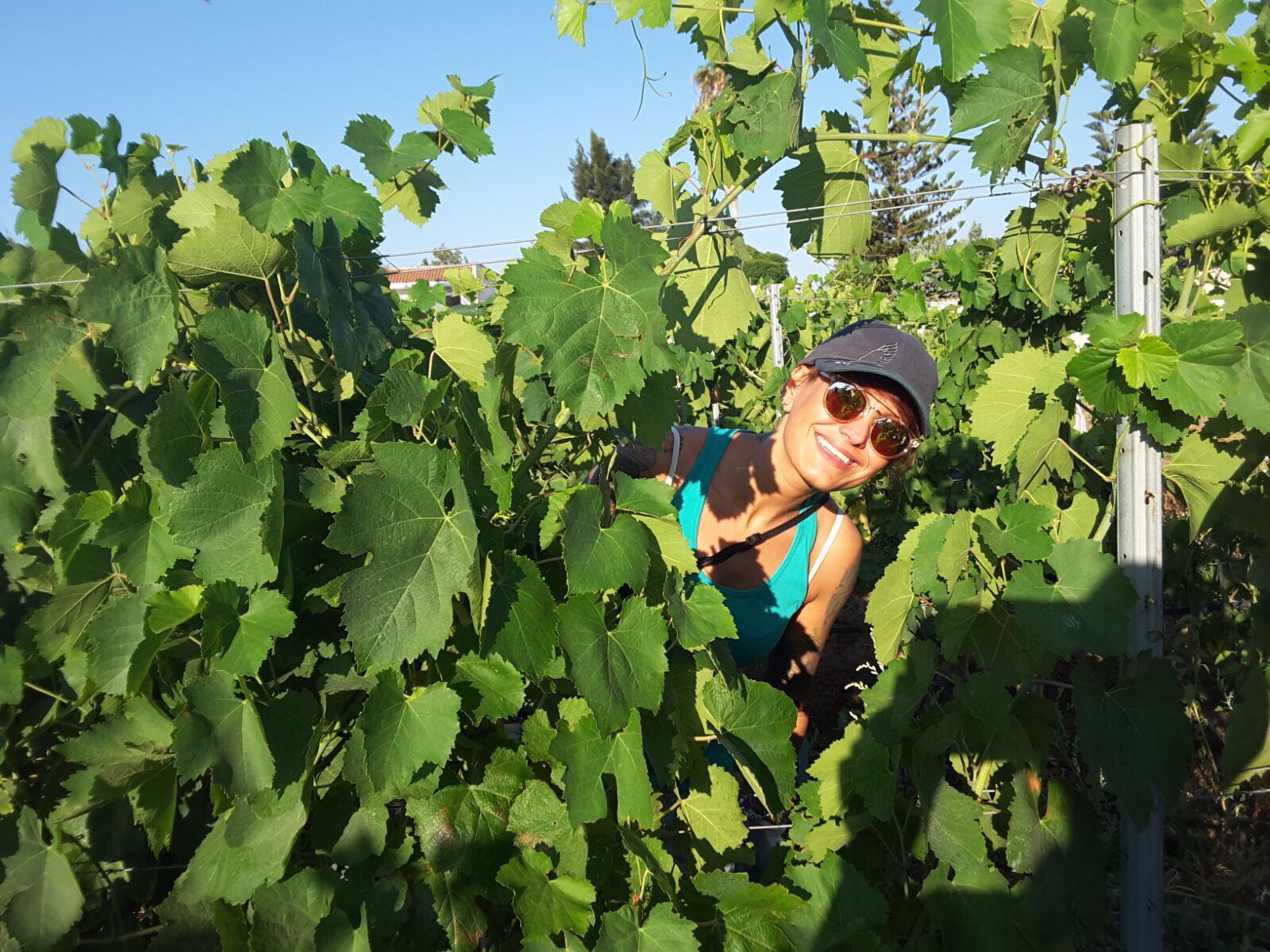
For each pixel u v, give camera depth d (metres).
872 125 2.28
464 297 4.53
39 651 1.78
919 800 2.15
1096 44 1.83
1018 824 2.14
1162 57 2.17
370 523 1.38
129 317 1.43
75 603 1.72
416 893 1.60
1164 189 2.34
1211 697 3.55
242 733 1.43
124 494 1.56
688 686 1.86
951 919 2.07
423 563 1.43
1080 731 2.09
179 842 1.90
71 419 1.79
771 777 1.88
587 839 1.68
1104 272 2.46
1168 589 3.59
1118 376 1.99
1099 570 2.05
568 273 1.55
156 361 1.44
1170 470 2.29
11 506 1.74
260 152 1.62
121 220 1.80
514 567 1.54
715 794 1.87
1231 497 2.34
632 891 1.65
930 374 2.25
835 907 1.88
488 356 1.70
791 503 2.47
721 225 2.26
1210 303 2.35
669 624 1.84
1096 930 2.20
